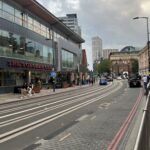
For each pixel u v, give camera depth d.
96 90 52.12
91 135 12.04
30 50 55.44
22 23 52.47
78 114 18.92
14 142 11.07
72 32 88.44
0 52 43.06
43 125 14.84
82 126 14.23
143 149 5.91
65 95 41.16
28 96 40.66
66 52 83.12
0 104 30.03
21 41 51.00
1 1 44.19
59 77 71.81
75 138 11.53
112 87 62.50
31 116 18.67
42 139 11.50
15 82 48.94
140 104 24.34
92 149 9.77
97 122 15.34
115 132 12.58
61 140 11.23
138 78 58.72
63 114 19.14
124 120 15.79
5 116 19.27
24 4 52.03
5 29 44.88
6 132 13.15
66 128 13.80
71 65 89.12
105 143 10.60
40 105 26.62
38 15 60.97
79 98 33.66
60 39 76.31
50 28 70.88
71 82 81.69
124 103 25.73
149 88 26.88
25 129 13.80
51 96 40.59
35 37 58.59
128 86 64.31
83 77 109.62
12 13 48.16
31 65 54.56
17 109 23.94
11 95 42.78
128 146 10.01
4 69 44.97
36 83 55.31
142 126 6.19
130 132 12.50
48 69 66.31
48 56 67.75
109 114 18.47
